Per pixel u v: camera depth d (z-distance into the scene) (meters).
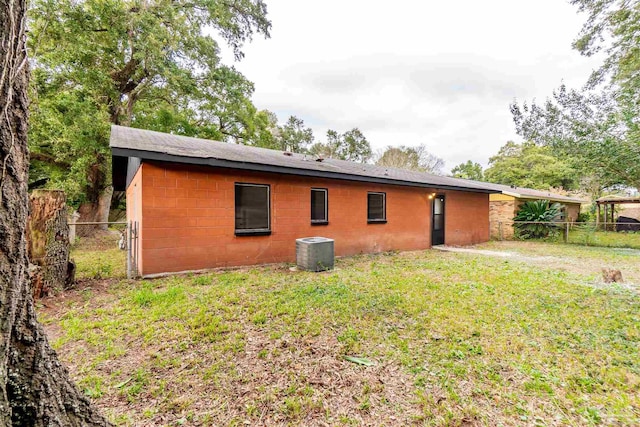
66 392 1.29
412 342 2.87
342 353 2.63
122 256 7.63
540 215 12.94
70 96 9.94
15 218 1.04
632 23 10.06
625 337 3.04
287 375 2.29
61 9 9.66
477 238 12.05
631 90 9.70
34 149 10.75
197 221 5.68
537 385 2.22
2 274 0.99
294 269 6.08
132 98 13.36
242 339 2.85
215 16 13.73
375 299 4.07
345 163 10.43
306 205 7.27
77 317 3.32
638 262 7.47
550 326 3.29
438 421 1.85
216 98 15.27
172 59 13.07
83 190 11.92
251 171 6.38
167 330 3.00
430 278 5.42
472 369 2.43
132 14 11.33
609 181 11.23
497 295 4.38
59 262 4.16
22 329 1.11
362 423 1.83
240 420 1.82
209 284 4.76
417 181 9.12
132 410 1.87
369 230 8.62
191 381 2.19
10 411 1.02
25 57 1.11
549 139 11.30
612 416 1.92
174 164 5.44
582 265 7.01
